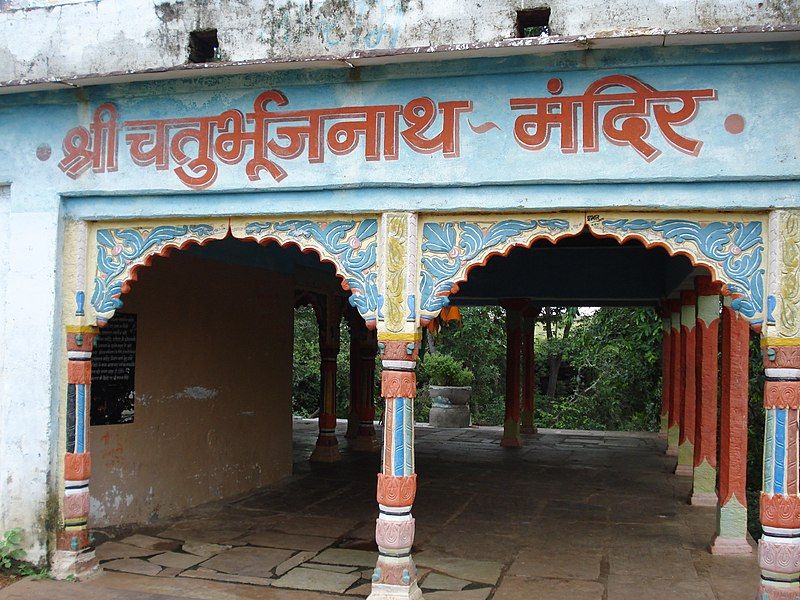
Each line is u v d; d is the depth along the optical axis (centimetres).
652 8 437
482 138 458
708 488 771
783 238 422
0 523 524
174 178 506
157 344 685
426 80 469
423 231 473
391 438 462
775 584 414
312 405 1920
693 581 525
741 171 425
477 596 488
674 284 917
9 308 532
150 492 673
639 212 446
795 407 418
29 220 531
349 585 509
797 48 420
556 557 581
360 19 479
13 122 541
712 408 771
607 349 1712
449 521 695
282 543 612
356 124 478
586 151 444
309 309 1973
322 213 484
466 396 1534
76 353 526
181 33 511
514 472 962
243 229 503
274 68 469
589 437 1345
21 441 523
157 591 491
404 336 465
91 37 529
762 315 429
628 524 691
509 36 454
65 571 509
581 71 447
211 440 759
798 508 414
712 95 432
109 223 530
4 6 561
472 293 1166
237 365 805
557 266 1133
